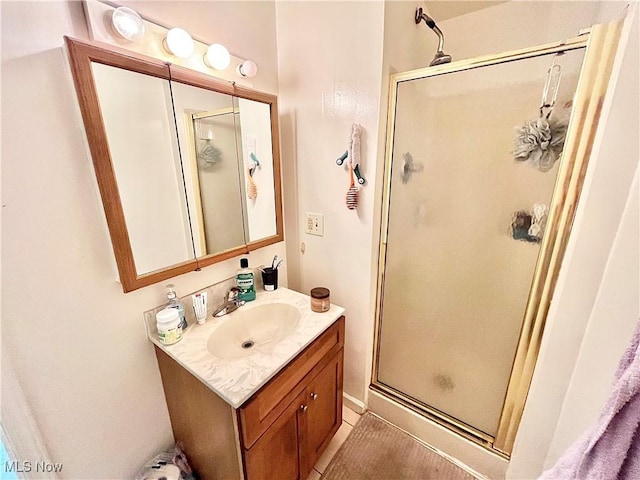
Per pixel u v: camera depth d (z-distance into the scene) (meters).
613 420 0.45
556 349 0.92
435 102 1.08
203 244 1.10
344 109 1.20
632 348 0.50
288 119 1.38
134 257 0.88
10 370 0.72
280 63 1.34
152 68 0.84
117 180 0.81
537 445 1.03
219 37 1.07
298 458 1.09
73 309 0.81
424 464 1.31
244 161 1.21
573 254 0.84
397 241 1.30
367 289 1.35
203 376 0.84
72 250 0.79
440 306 1.26
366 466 1.30
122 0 0.79
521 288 1.05
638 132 0.69
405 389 1.47
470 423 1.30
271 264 1.48
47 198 0.73
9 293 0.70
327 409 1.24
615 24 0.73
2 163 0.65
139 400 1.02
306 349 1.02
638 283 0.71
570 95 0.86
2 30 0.62
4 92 0.64
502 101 0.97
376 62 1.07
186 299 1.09
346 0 1.09
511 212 1.02
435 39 1.37
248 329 1.21
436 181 1.15
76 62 0.69
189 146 1.01
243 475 0.87
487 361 1.19
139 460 1.06
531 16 1.16
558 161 0.90
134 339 0.96
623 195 0.73
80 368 0.85
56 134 0.72
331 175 1.32
